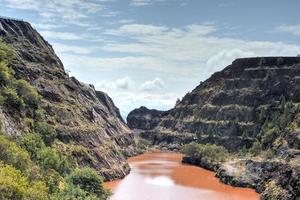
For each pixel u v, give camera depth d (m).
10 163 106.19
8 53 198.00
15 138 135.75
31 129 161.25
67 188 120.88
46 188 103.75
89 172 139.38
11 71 182.88
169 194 183.75
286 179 166.75
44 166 129.25
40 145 146.00
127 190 186.38
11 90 164.00
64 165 144.25
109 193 143.88
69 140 190.88
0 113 139.75
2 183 85.69
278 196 163.50
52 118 191.88
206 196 183.25
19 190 87.12
